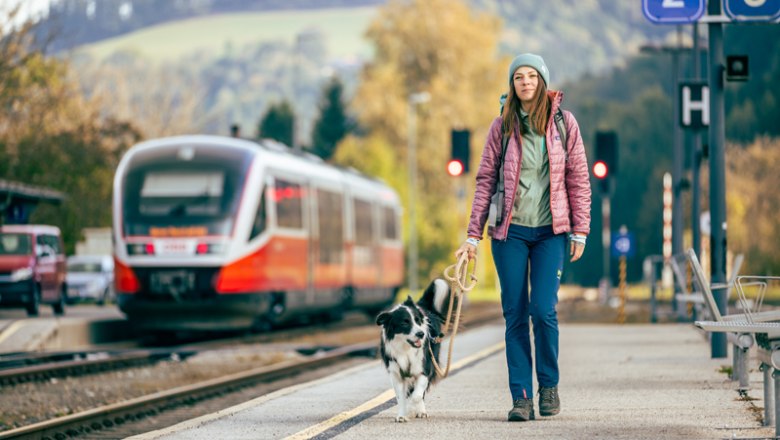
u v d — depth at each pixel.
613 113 105.44
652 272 31.66
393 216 43.47
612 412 9.73
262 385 17.97
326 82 116.94
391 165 83.94
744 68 15.35
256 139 30.47
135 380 19.39
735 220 79.25
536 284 9.16
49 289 33.97
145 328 27.75
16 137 45.72
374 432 8.73
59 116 49.19
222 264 26.86
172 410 14.75
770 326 8.07
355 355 23.50
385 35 93.12
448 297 10.23
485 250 83.25
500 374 14.16
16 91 44.66
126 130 51.44
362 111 90.00
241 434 8.95
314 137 116.06
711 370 14.34
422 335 9.34
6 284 32.28
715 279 15.37
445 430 8.73
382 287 40.97
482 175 9.29
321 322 38.34
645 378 13.30
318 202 32.72
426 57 92.50
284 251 29.47
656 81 124.00
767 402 8.76
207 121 84.25
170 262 27.00
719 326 8.11
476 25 95.06
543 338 9.24
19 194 33.34
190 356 24.08
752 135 89.50
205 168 27.64
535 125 9.03
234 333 31.98
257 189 27.97
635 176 103.44
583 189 9.12
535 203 9.09
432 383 9.85
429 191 88.06
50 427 11.94
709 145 15.41
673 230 32.47
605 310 44.66
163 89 81.88
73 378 19.33
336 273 34.38
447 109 88.56
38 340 24.73
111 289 47.59
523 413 9.10
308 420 9.80
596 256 104.94
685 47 38.41
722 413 9.59
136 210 27.39
